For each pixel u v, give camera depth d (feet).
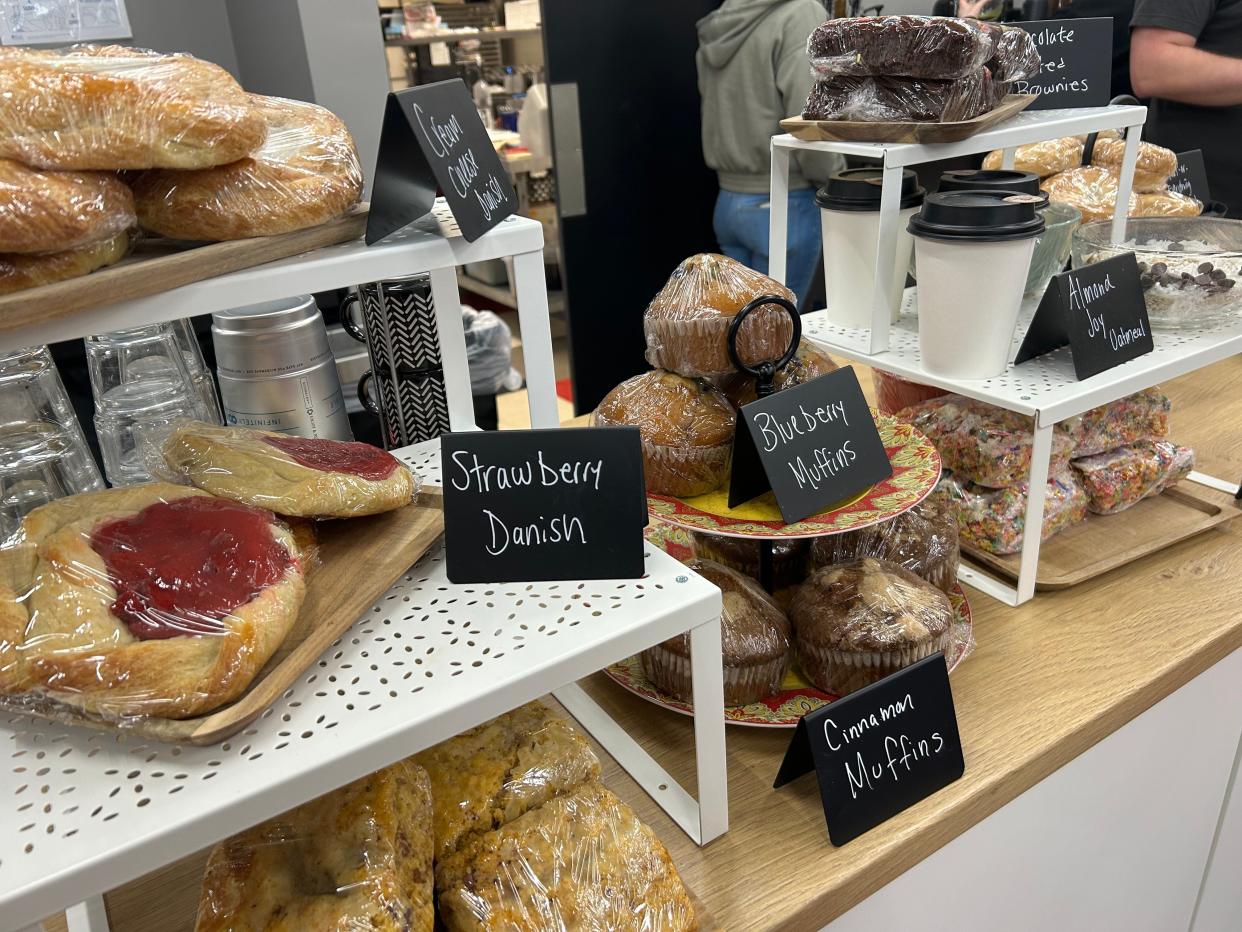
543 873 2.18
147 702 1.75
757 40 8.73
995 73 3.52
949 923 2.93
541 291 2.55
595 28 9.80
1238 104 6.20
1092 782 3.16
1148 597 3.58
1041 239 3.90
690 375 3.02
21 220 1.69
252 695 1.83
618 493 2.25
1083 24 4.15
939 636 2.85
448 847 2.23
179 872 2.73
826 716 2.56
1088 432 3.87
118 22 6.35
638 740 3.03
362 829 2.06
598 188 10.56
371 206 2.21
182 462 2.40
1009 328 3.41
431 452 3.06
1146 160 4.74
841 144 3.61
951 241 3.17
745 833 2.65
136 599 1.89
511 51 14.65
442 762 2.38
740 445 2.80
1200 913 4.24
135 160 1.89
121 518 2.11
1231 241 4.13
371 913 1.91
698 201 11.19
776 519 2.86
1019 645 3.33
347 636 2.12
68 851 1.58
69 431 2.74
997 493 3.73
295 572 2.07
